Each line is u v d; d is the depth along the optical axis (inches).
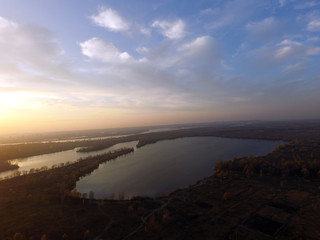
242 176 4284.0
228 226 2322.8
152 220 2495.1
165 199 3262.8
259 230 2215.8
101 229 2352.4
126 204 3100.4
